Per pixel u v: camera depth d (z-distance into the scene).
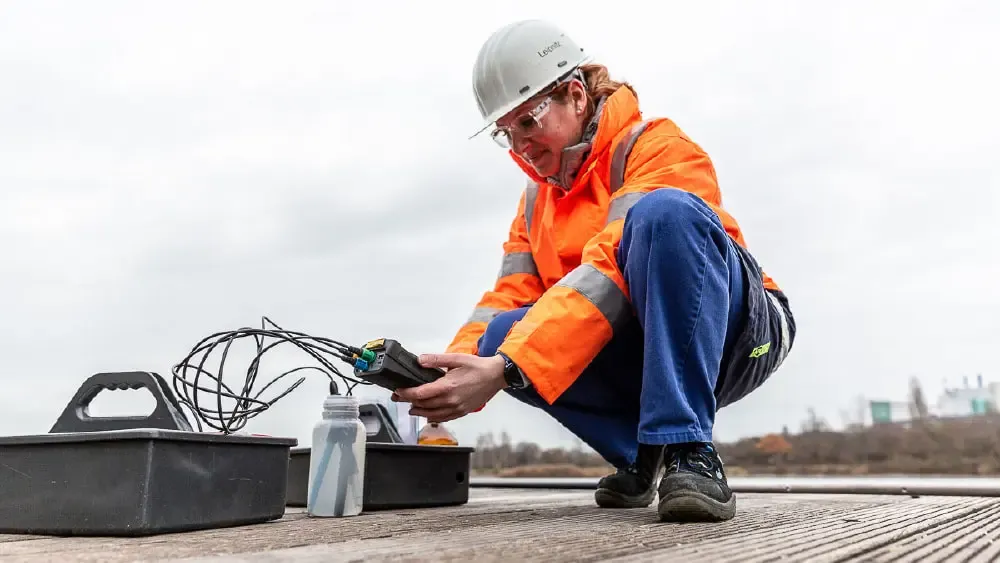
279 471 1.12
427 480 1.51
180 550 0.74
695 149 1.37
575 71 1.56
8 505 0.95
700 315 1.07
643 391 1.07
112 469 0.91
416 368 1.08
